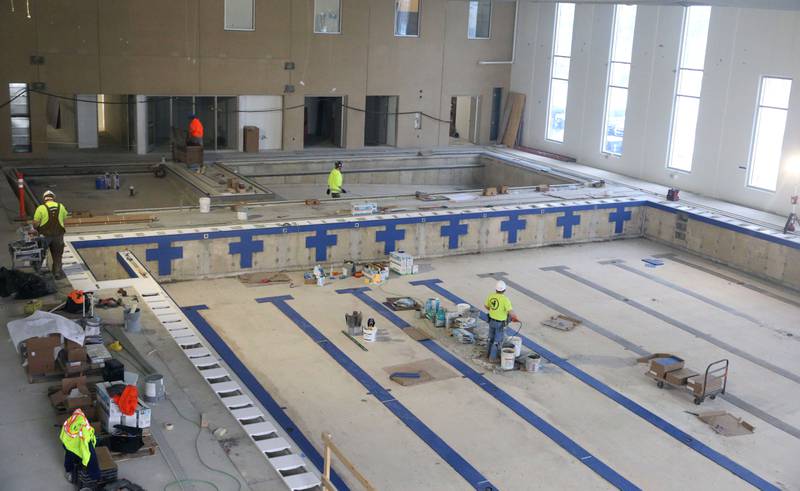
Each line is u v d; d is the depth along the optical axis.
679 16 27.52
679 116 28.25
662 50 28.33
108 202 24.91
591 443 13.53
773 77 24.83
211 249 20.70
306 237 21.70
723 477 12.70
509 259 23.73
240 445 10.70
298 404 14.35
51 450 10.16
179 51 29.83
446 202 24.98
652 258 24.53
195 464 10.14
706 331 18.77
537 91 34.53
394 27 32.91
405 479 12.17
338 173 25.19
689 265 24.03
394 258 21.92
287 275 21.31
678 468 12.90
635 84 29.59
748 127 25.72
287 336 17.33
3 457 9.95
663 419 14.48
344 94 32.72
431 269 22.42
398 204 24.48
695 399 15.13
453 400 14.81
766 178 25.58
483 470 12.54
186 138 29.08
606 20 30.47
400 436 13.45
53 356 11.92
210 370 13.35
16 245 16.05
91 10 28.42
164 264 20.30
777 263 22.61
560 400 15.02
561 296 20.69
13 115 28.78
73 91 28.94
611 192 27.44
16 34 27.77
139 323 14.22
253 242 21.09
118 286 16.56
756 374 16.52
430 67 34.00
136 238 19.77
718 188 27.03
